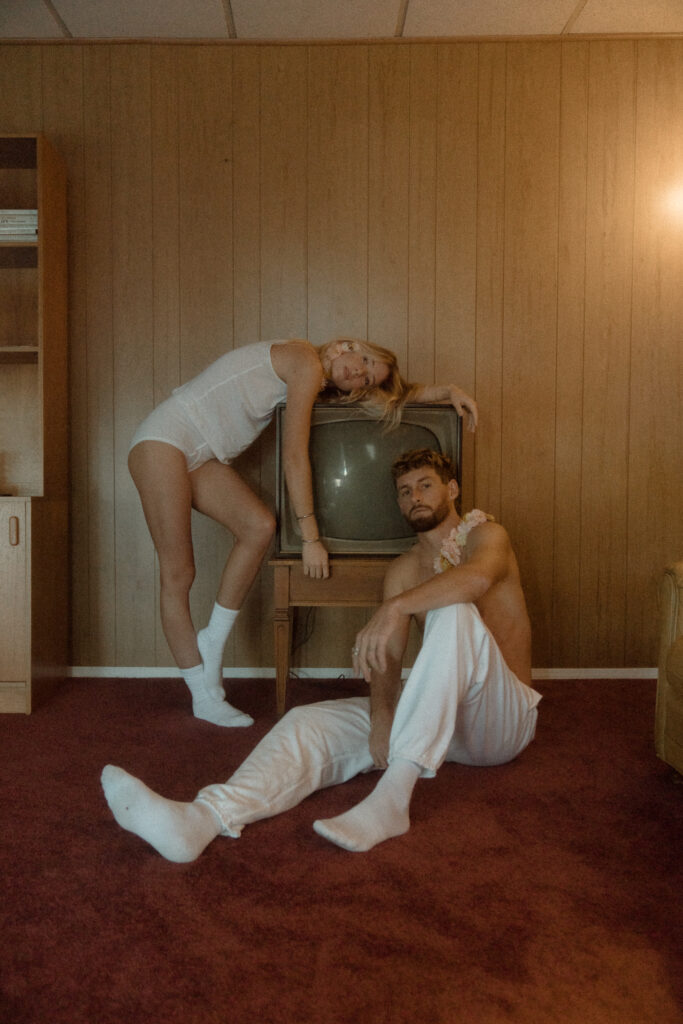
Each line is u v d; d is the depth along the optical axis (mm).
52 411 2492
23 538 2262
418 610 1464
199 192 2656
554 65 2641
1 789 1653
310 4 2430
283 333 2674
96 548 2701
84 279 2662
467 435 2686
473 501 2695
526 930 1125
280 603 2182
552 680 2688
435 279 2664
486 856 1355
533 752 1925
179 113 2648
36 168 2578
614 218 2668
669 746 1732
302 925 1129
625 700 2432
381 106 2641
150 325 2672
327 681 2643
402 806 1421
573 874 1298
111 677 2699
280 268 2666
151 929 1116
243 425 2160
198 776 1725
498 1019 933
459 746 1691
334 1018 931
